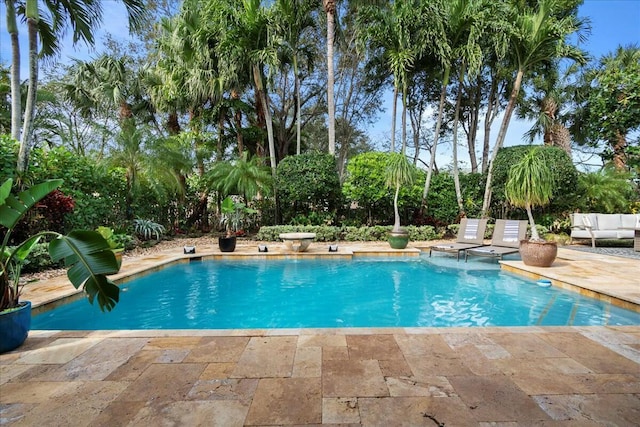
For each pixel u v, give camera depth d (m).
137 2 6.00
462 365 2.05
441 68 10.09
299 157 9.80
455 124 10.11
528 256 5.32
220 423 1.48
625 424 1.47
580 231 8.21
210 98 11.11
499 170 9.31
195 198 11.13
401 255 7.32
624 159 9.52
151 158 8.32
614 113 8.09
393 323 3.43
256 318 3.63
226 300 4.28
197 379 1.89
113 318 3.59
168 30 10.83
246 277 5.52
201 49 9.94
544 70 9.77
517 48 8.72
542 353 2.23
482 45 9.01
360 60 12.28
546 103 10.84
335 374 1.94
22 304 2.47
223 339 2.49
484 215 9.81
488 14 8.48
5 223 2.34
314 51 12.67
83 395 1.72
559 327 2.72
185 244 8.58
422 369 2.00
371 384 1.82
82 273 2.17
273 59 9.35
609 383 1.83
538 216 9.77
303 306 4.03
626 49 10.59
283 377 1.91
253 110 12.05
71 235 2.30
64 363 2.10
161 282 5.19
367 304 4.09
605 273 4.80
